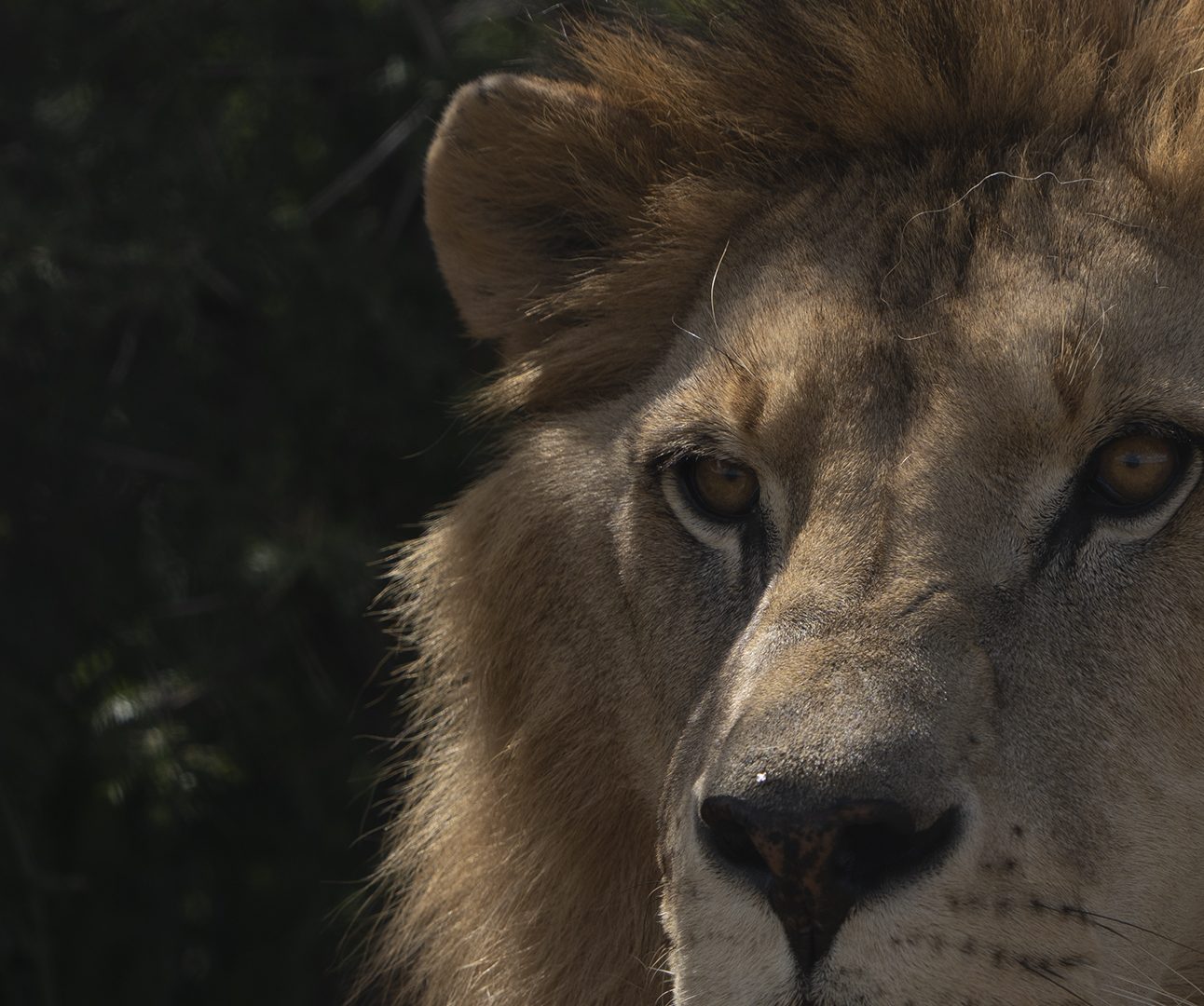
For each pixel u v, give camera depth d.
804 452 5.31
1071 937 4.80
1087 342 5.00
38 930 11.30
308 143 13.21
